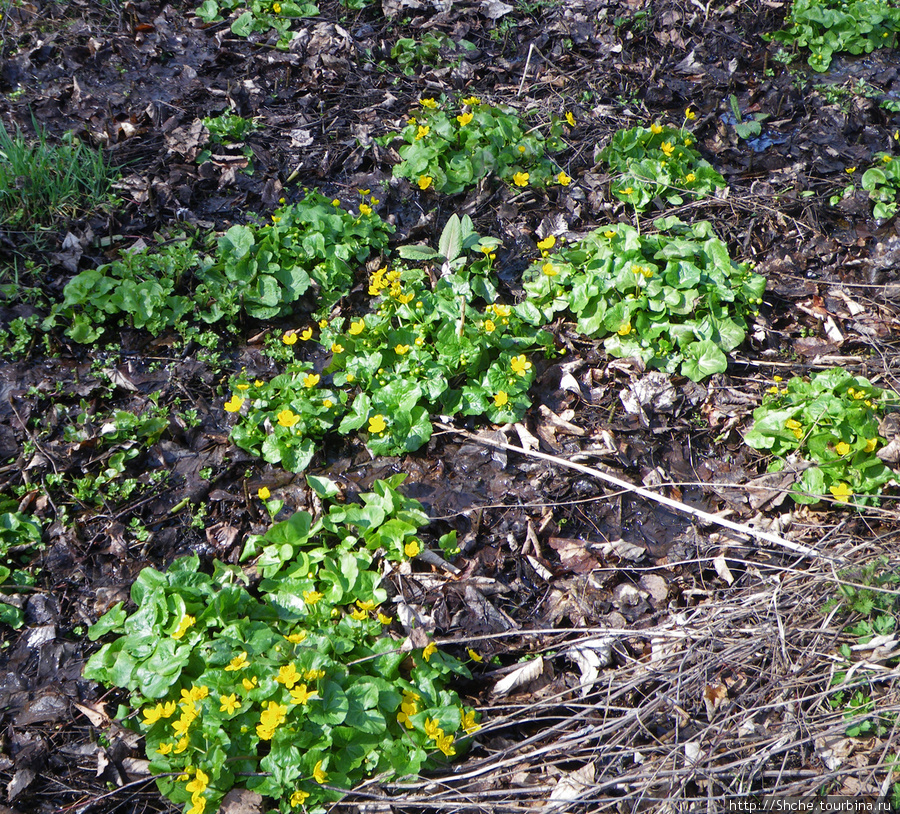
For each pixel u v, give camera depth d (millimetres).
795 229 2477
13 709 1822
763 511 2066
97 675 1824
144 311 2217
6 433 2078
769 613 1874
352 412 2131
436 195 2514
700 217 2482
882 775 1738
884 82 2867
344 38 2824
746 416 2176
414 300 2250
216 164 2482
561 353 2254
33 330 2191
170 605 1840
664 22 2943
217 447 2102
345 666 1805
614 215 2488
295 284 2293
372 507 1976
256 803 1729
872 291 2379
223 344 2254
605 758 1787
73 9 2781
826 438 2061
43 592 1927
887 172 2561
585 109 2709
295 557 1951
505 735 1834
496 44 2887
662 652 1874
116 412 2092
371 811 1737
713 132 2703
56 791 1764
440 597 1934
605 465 2123
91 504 2023
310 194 2410
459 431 2139
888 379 2184
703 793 1753
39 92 2570
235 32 2809
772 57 2898
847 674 1785
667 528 2061
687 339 2234
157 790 1768
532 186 2520
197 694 1737
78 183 2387
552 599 1967
